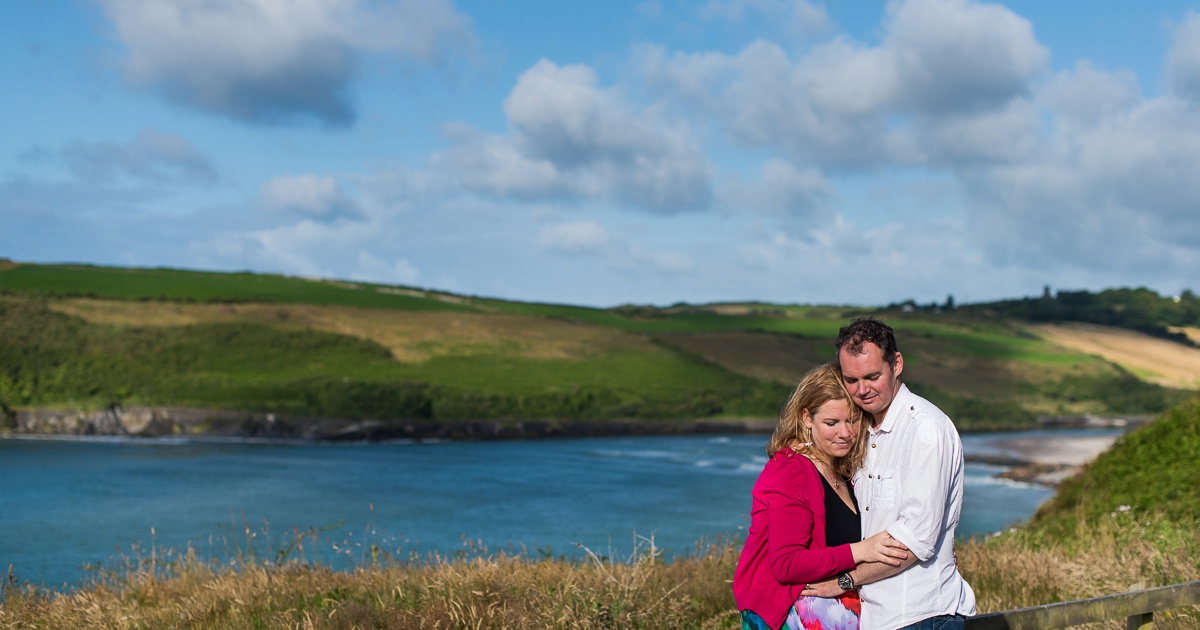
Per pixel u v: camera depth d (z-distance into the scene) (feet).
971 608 11.24
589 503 110.11
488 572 24.85
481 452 191.21
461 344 343.67
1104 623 16.31
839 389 11.19
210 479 128.77
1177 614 17.16
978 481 153.07
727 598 25.16
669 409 291.99
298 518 94.02
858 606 11.23
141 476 129.90
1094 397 400.26
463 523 91.76
